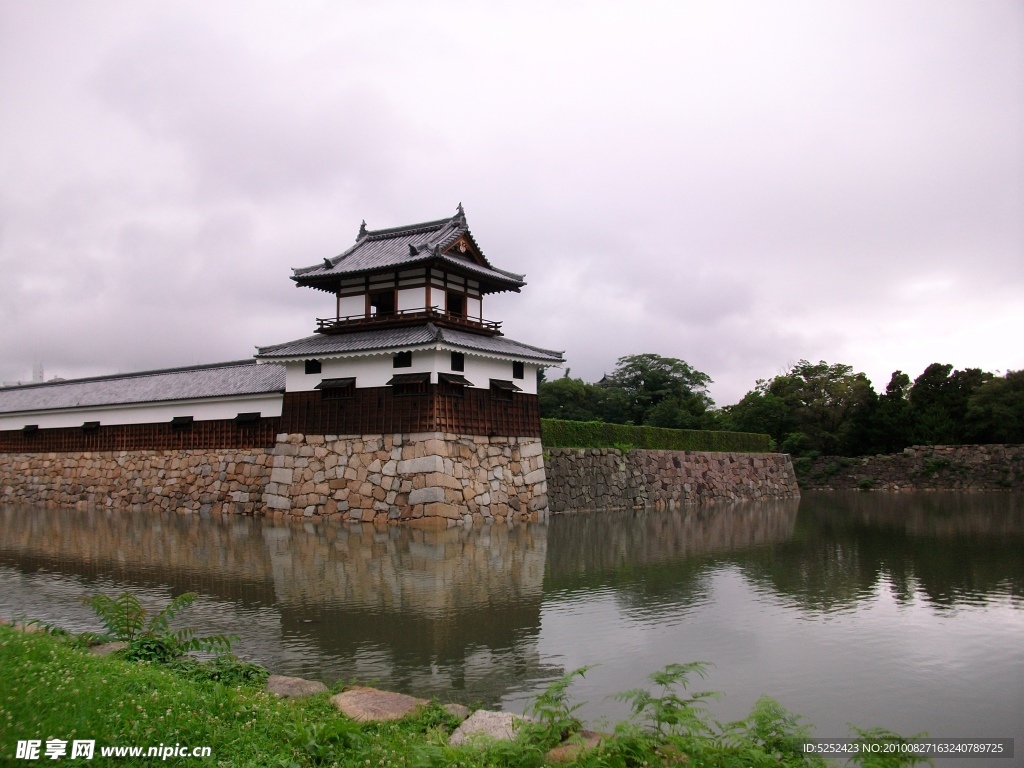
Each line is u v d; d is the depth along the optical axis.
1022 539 29.73
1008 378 66.56
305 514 34.28
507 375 36.81
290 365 36.31
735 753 7.34
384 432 33.16
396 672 11.79
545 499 37.53
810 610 16.44
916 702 10.77
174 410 41.56
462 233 36.16
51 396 49.53
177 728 7.70
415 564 21.89
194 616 15.36
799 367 75.62
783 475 60.31
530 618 15.47
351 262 37.66
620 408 71.00
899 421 69.69
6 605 16.23
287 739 7.84
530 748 7.41
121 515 37.78
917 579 20.44
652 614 15.95
